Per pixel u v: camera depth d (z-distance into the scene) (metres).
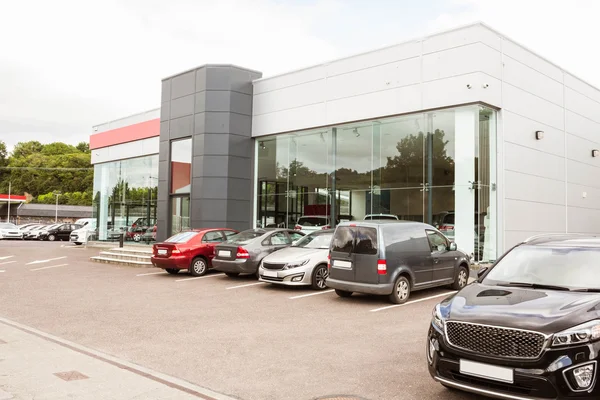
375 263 9.73
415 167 15.81
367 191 17.05
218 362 6.05
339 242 10.38
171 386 5.04
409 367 5.82
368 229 9.98
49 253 24.09
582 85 19.55
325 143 18.41
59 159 99.56
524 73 16.11
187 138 20.77
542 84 17.00
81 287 12.50
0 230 41.97
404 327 7.95
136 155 26.30
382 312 9.17
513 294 4.88
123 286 12.64
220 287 12.37
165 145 21.66
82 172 98.25
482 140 14.80
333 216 17.97
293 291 11.67
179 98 21.02
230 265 13.24
